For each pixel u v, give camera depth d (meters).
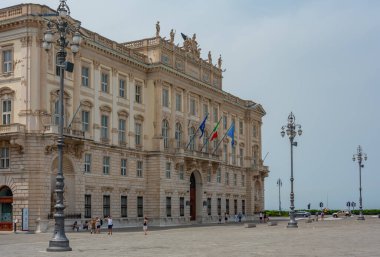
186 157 81.94
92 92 67.88
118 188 71.69
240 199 106.38
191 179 87.81
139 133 77.38
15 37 59.56
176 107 83.31
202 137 89.94
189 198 84.44
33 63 58.88
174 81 82.12
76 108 64.25
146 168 77.94
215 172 93.62
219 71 98.25
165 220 77.31
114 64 72.50
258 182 114.25
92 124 67.56
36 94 58.69
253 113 114.06
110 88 71.56
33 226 57.19
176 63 84.12
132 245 38.31
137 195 75.62
